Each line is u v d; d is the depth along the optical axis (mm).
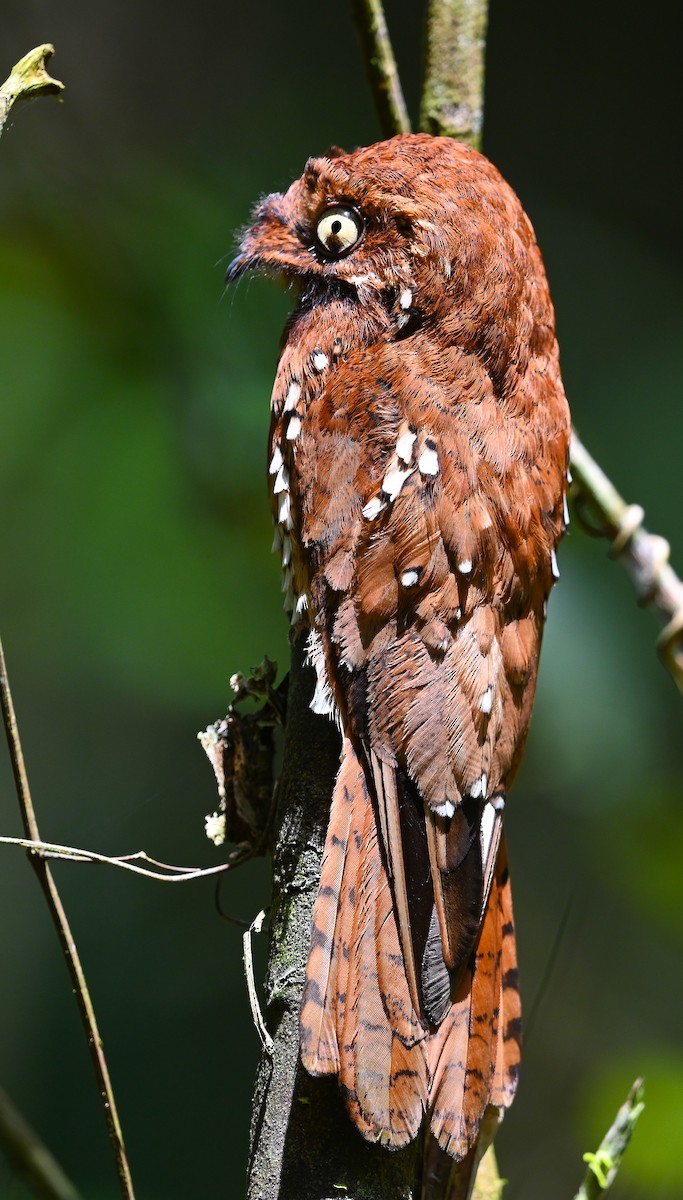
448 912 4211
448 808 4312
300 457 4652
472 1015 4250
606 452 14242
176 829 12883
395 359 4648
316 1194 3924
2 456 9992
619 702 10383
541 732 10070
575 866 13383
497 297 4680
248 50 15422
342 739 4457
